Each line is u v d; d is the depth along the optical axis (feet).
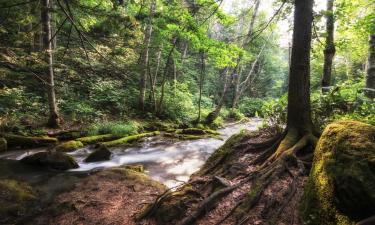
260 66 118.32
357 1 35.70
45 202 20.52
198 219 14.66
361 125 12.65
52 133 39.22
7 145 34.45
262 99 119.03
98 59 28.86
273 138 21.56
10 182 22.74
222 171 19.93
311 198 12.45
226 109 92.89
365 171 10.52
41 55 28.86
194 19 47.14
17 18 21.52
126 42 26.63
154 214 16.28
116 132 43.55
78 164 31.07
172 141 44.88
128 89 61.46
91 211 18.58
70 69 27.25
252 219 13.67
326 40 32.91
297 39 20.26
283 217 13.16
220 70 116.47
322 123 21.83
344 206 10.66
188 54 97.14
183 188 17.70
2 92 39.29
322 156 12.79
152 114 59.21
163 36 54.39
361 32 31.22
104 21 20.99
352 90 24.00
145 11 52.26
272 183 15.96
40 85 44.04
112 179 24.27
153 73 69.36
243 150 21.98
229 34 96.99
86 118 47.32
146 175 26.00
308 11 20.03
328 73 33.06
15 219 17.95
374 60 30.14
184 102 67.41
